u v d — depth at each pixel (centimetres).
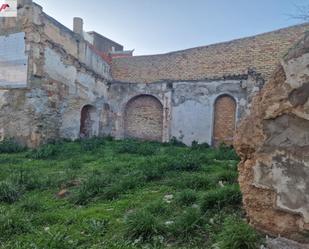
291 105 349
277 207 357
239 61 1628
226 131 1580
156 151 1146
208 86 1625
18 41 1350
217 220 432
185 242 383
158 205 487
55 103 1432
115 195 579
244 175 402
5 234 396
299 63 344
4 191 548
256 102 399
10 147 1199
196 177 629
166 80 1731
